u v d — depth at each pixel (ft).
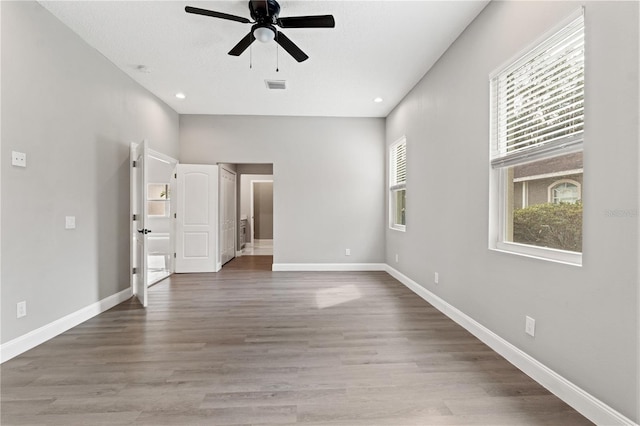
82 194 10.50
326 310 11.64
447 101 11.03
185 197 18.69
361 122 19.39
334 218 19.42
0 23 7.64
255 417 5.55
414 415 5.62
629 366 4.84
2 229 7.72
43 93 8.91
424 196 13.14
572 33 6.12
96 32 10.12
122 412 5.69
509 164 7.80
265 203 36.76
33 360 7.71
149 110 15.11
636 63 4.73
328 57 11.65
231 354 8.05
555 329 6.28
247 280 16.66
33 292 8.57
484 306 8.82
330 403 5.97
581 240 6.13
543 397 6.16
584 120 5.63
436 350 8.27
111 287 12.10
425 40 10.46
